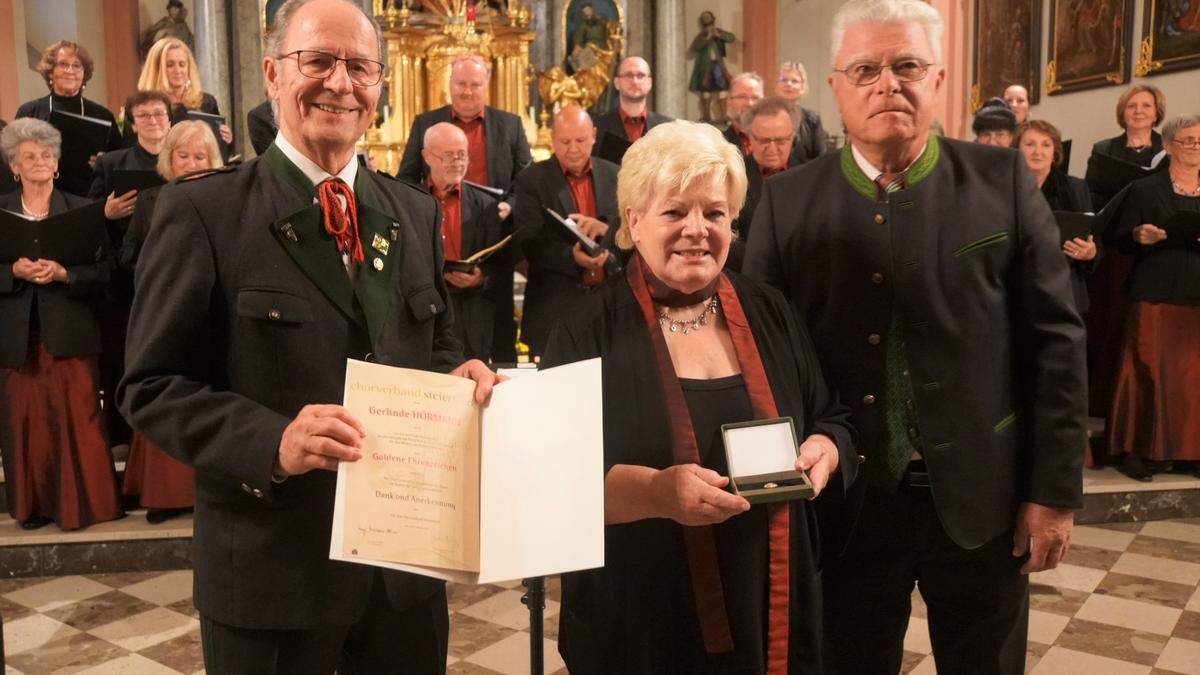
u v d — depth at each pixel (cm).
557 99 1263
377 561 149
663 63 1337
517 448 162
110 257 449
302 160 177
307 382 171
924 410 204
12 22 1007
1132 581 411
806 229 218
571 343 189
